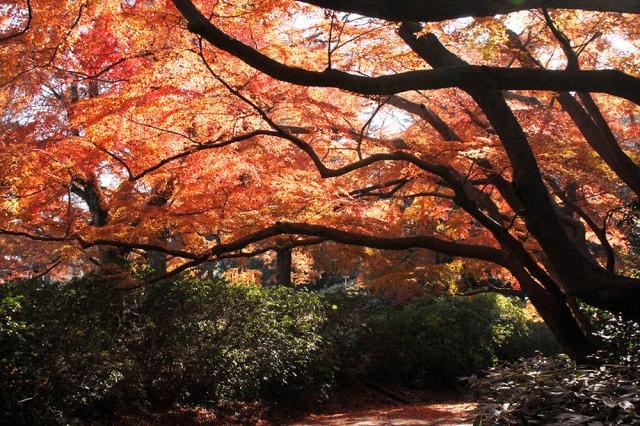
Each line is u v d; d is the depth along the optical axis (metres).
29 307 8.48
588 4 4.52
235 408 11.01
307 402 12.24
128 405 9.90
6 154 7.63
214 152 8.02
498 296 16.59
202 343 10.77
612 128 10.54
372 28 7.14
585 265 6.64
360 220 8.78
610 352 7.09
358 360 14.50
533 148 8.66
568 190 10.09
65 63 8.91
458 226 11.05
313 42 8.34
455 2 4.46
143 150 8.09
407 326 15.16
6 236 14.82
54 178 8.11
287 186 8.35
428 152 8.05
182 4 5.18
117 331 9.72
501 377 4.94
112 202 8.99
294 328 12.63
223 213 8.70
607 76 5.05
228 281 11.61
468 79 5.09
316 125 8.46
